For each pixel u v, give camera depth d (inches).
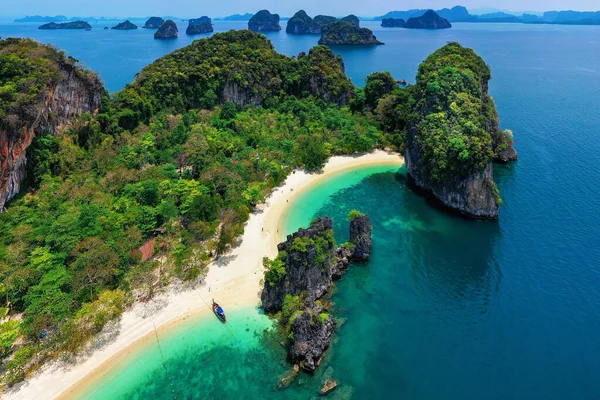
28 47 3572.8
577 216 3041.3
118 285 2258.9
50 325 1915.6
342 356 1934.1
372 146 4431.6
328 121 4640.8
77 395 1756.9
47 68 3390.7
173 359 1937.7
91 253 2241.6
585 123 5147.6
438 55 4480.8
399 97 4746.6
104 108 4156.0
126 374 1859.0
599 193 3366.1
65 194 2960.1
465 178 3083.2
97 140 3786.9
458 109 3398.1
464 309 2219.5
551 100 6299.2
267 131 4475.9
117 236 2502.5
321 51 5738.2
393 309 2233.0
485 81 4377.5
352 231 2652.6
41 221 2618.1
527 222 2992.1
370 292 2368.4
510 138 4136.3
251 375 1851.6
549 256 2605.8
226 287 2375.7
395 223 3107.8
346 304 2268.7
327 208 3331.7
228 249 2704.2
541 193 3400.6
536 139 4640.8
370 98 5231.3
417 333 2068.2
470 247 2773.1
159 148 3961.6
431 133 3356.3
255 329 2094.0
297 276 2113.7
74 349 1923.0
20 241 2410.2
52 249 2362.2
